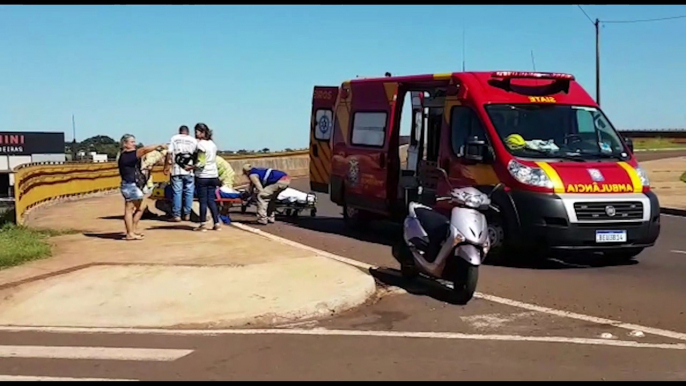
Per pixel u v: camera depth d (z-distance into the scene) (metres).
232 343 7.12
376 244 13.55
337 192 15.94
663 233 15.55
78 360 6.56
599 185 10.75
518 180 10.84
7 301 8.57
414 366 6.28
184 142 14.78
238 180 33.09
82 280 9.21
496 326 7.68
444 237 9.05
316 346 6.96
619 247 10.74
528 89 12.13
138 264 10.08
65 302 8.53
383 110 14.25
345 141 15.67
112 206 18.98
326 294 8.54
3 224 14.98
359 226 15.79
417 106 14.70
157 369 6.27
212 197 13.61
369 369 6.21
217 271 9.63
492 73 12.11
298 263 10.16
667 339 7.12
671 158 46.94
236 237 12.70
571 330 7.50
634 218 10.77
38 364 6.44
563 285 9.78
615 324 7.71
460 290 8.95
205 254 10.95
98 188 24.25
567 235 10.47
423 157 13.85
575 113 11.93
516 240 10.84
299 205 17.56
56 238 12.68
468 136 11.88
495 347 6.86
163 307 8.34
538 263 11.44
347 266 10.07
